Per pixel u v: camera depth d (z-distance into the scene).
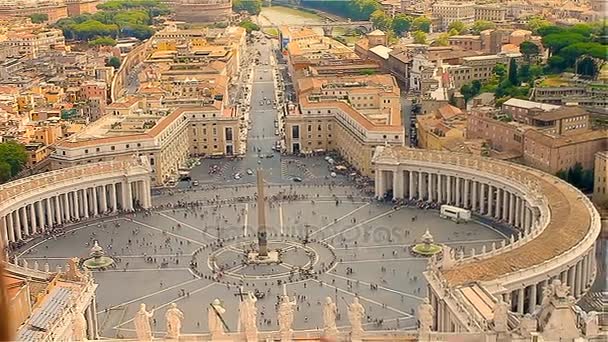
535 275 176.62
